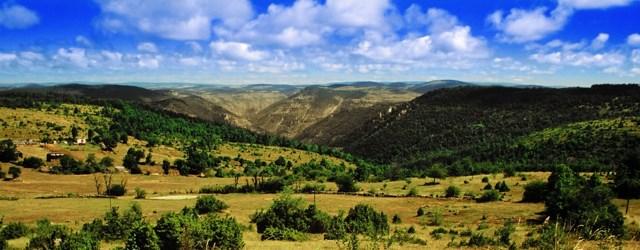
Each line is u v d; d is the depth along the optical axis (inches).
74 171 5236.2
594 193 1772.9
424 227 2218.3
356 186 4212.6
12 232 1796.3
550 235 373.4
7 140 6274.6
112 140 6702.8
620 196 2689.5
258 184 4407.0
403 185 4377.5
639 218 1955.0
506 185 3762.3
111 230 1640.0
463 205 3029.0
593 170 4756.4
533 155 6323.8
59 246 1099.9
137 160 6166.3
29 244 1259.2
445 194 3668.8
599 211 1450.5
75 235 1133.1
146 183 4869.6
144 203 3380.9
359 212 1977.1
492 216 2507.4
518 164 5684.1
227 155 7790.4
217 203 2930.6
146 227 1009.5
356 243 735.1
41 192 3998.5
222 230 1007.6
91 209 3021.7
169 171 5895.7
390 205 3198.8
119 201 3499.0
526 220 2246.6
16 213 2829.7
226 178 5502.0
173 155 7185.0
